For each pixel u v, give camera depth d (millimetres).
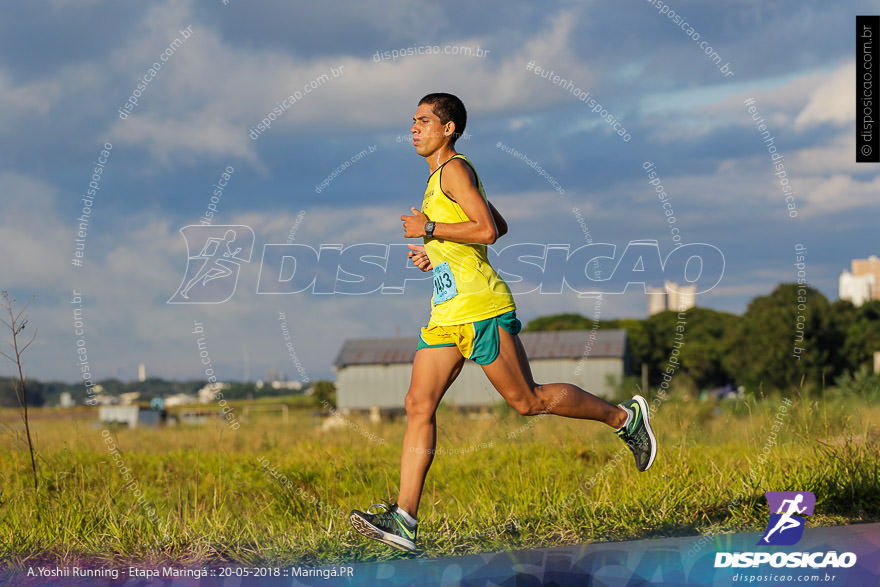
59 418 35250
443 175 5531
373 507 5387
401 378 46156
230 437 15109
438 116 5715
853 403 8586
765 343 52781
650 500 6547
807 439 7609
